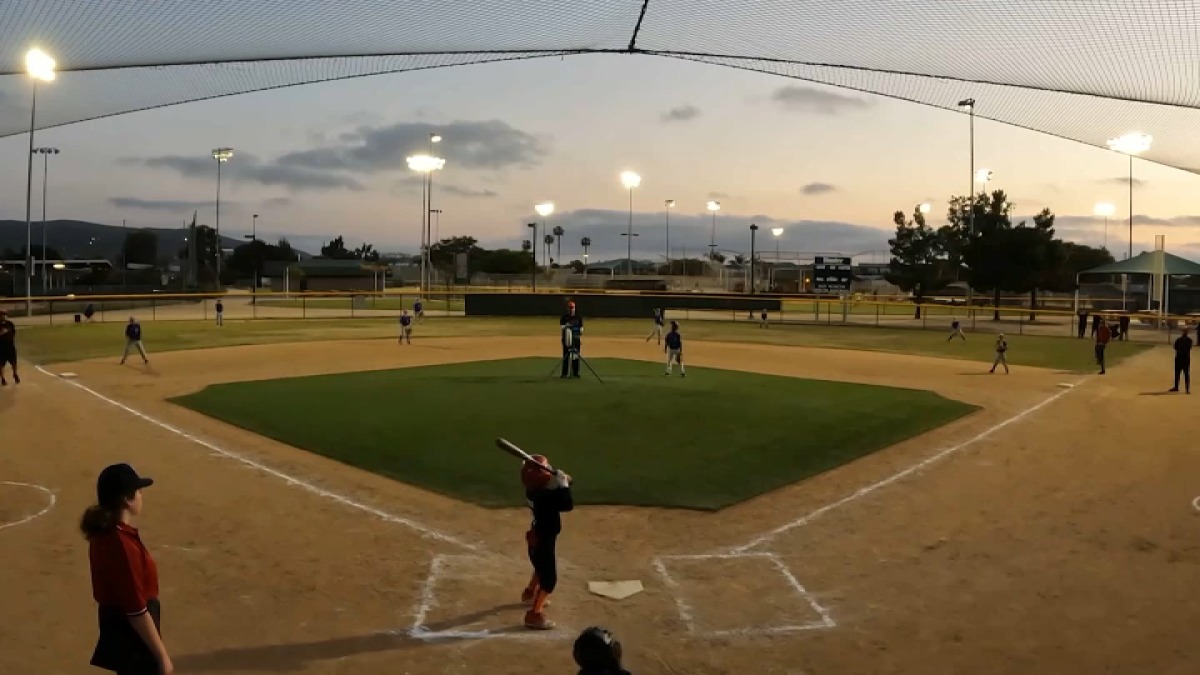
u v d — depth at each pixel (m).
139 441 15.57
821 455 14.94
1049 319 60.00
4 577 8.87
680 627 7.93
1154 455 15.34
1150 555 9.97
